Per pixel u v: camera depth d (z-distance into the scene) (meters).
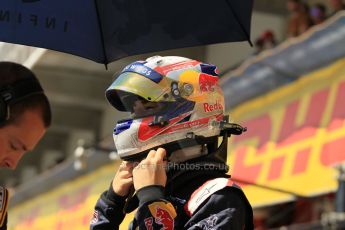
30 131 1.83
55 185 11.33
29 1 2.03
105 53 2.13
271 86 6.00
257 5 11.11
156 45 2.18
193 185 1.88
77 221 9.91
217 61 10.36
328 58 5.32
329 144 4.91
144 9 2.17
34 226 12.02
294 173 5.20
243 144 6.12
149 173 1.85
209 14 2.21
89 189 9.83
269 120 5.88
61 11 2.07
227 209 1.78
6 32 1.99
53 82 13.85
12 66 1.83
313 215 5.63
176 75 1.97
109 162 9.37
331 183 4.71
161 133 1.94
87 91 14.12
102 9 2.12
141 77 1.97
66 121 15.42
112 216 2.01
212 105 1.99
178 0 2.19
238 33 2.24
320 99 5.29
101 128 15.19
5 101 1.79
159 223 1.78
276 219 6.11
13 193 13.30
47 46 2.03
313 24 7.23
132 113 1.99
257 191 5.63
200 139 1.95
